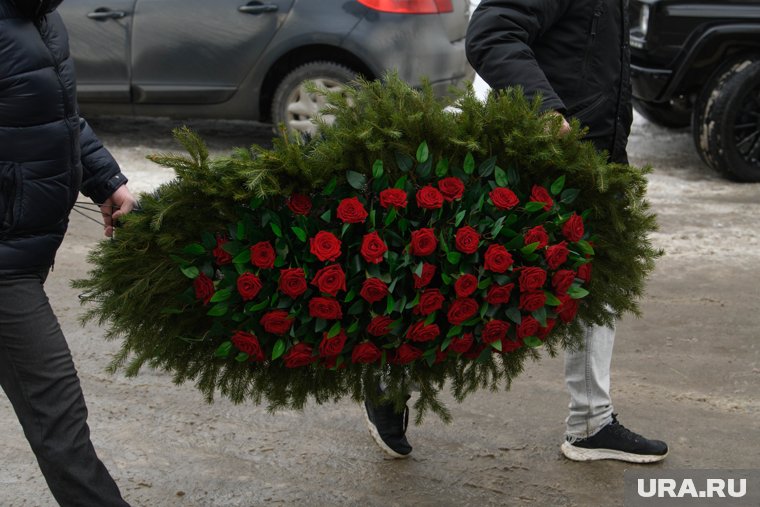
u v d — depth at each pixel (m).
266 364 2.66
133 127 8.34
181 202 2.44
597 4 2.94
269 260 2.43
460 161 2.60
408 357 2.62
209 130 8.35
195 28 6.98
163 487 3.14
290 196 2.47
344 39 6.68
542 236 2.59
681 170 7.41
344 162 2.49
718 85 6.77
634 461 3.29
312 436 3.48
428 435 3.49
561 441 3.46
